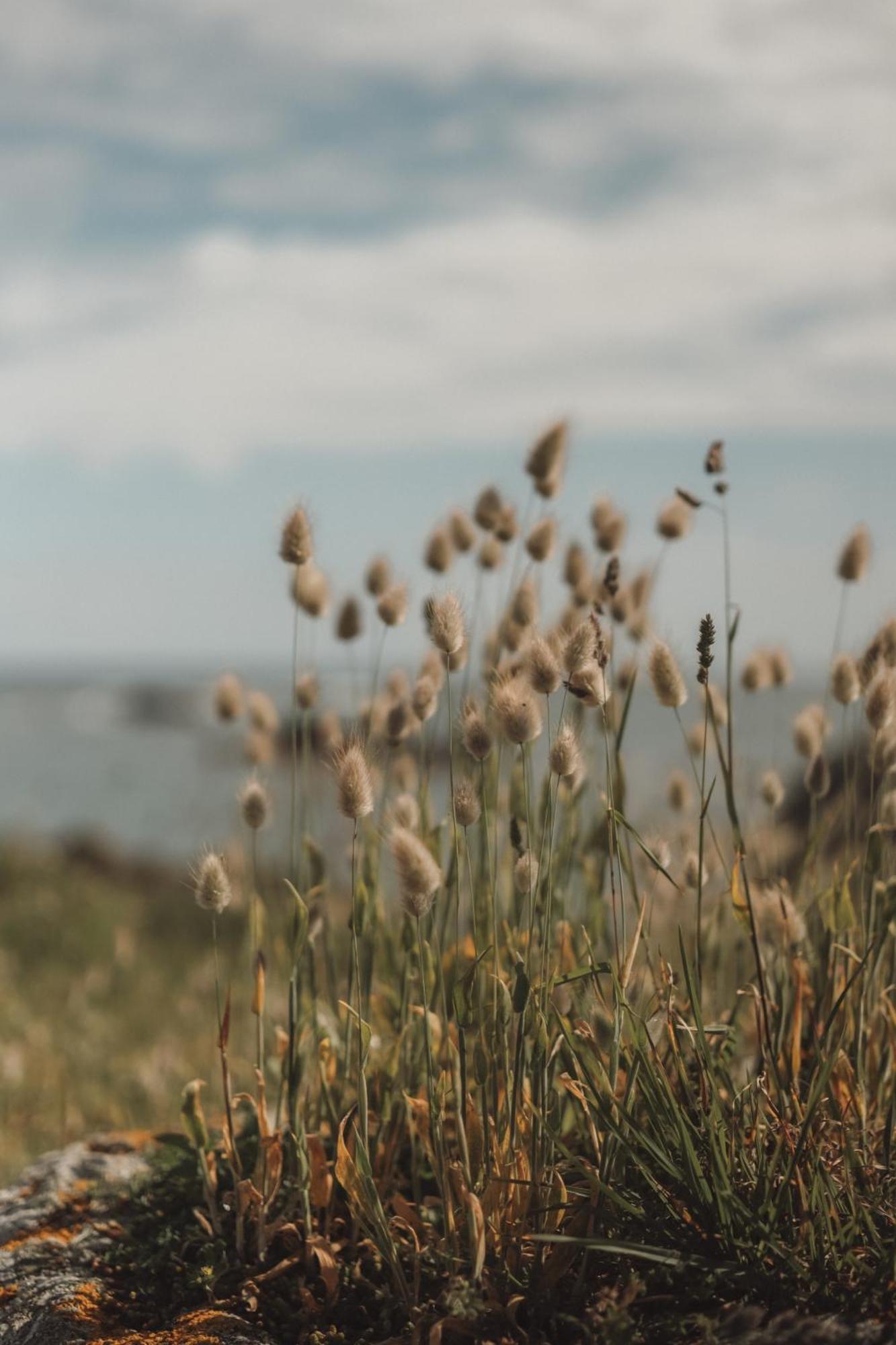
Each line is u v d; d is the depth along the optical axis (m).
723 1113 2.54
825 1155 2.45
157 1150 3.28
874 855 2.62
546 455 2.98
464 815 2.38
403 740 2.92
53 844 13.07
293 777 2.93
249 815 2.81
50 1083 5.05
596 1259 2.44
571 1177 2.59
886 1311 2.18
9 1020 6.17
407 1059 2.83
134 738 62.16
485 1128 2.44
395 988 3.08
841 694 2.79
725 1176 2.30
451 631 2.45
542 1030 2.40
